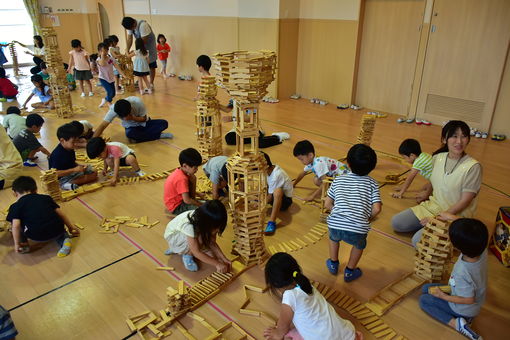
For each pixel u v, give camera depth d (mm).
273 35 7258
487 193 3947
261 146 5090
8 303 2457
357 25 6617
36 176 4219
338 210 2561
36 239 2906
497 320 2393
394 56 6434
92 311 2406
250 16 7562
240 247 2824
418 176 4289
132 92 8141
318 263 2895
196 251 2641
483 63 5445
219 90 8336
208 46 8766
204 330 2275
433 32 5824
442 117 6070
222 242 3115
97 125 5949
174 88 8555
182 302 2346
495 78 5391
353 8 6605
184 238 2721
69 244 2977
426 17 5836
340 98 7281
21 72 10094
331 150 5039
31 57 11258
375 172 4402
